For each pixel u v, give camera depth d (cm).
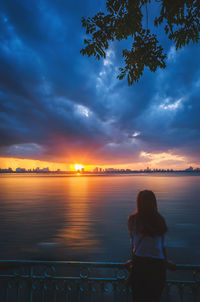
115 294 209
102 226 900
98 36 387
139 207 191
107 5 360
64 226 903
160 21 354
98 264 211
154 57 386
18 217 1091
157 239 180
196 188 2902
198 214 1141
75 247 642
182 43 371
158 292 175
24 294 350
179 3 327
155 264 177
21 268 222
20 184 4262
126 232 807
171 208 1327
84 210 1287
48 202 1628
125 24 361
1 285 331
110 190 2741
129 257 566
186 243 673
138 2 347
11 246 652
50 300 335
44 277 217
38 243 682
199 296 343
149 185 3625
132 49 393
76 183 4619
